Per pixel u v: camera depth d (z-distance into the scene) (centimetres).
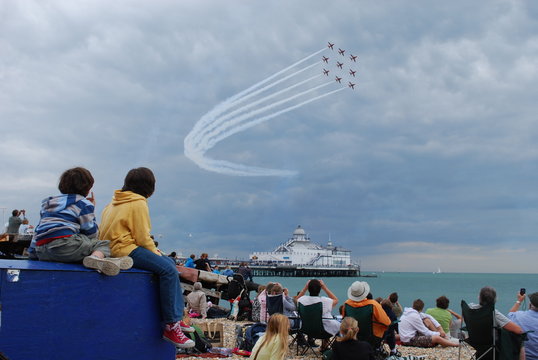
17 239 1805
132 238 578
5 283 463
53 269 493
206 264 2477
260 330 1221
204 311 1933
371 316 1076
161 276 577
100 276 528
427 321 1452
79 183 548
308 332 1192
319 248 16900
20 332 470
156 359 579
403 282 16800
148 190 607
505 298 6469
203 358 1110
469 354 1300
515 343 918
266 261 16362
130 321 552
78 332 509
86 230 543
